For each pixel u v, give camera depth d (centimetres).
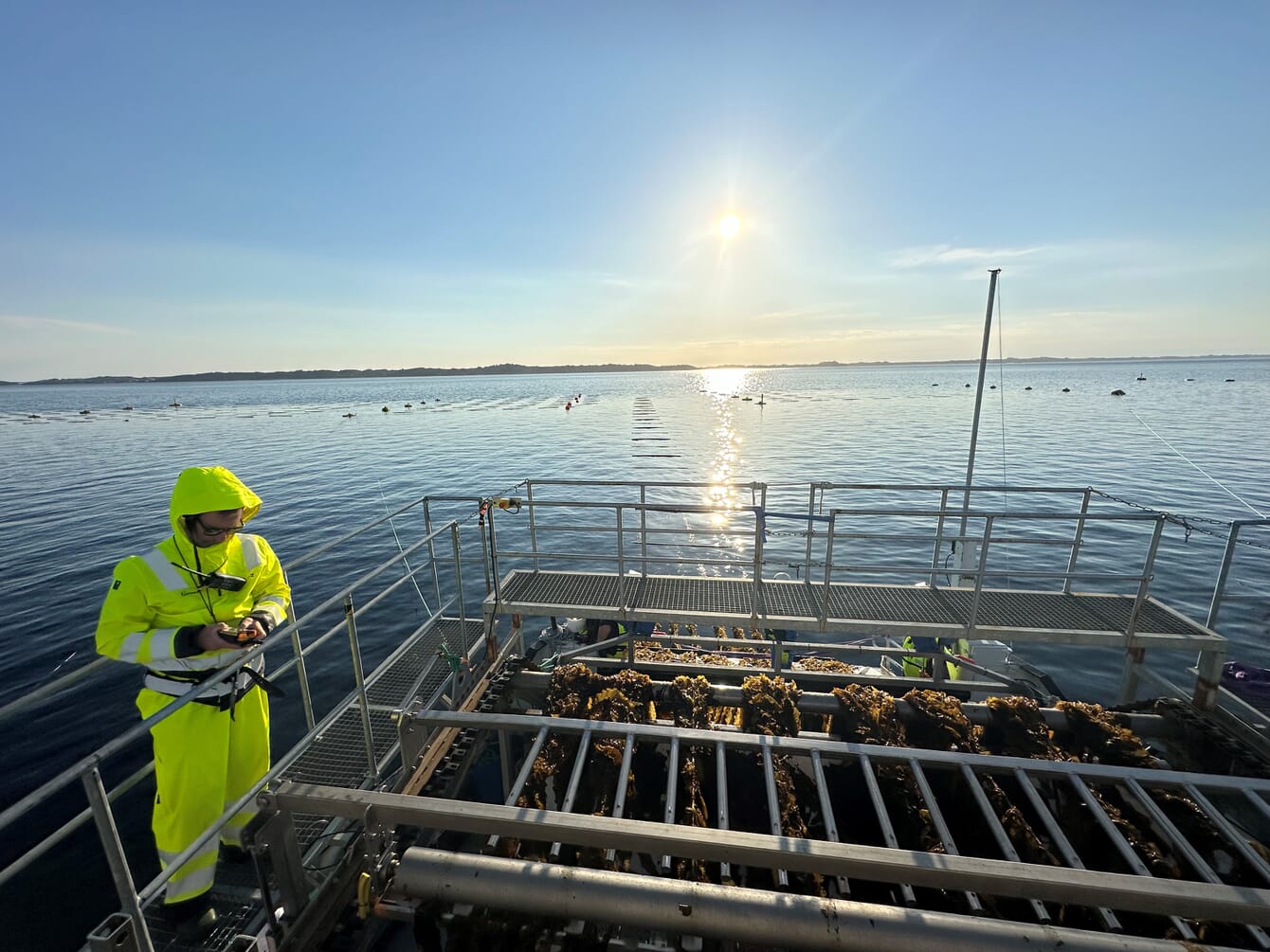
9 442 4206
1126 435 3638
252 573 312
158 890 225
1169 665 945
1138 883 241
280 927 290
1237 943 288
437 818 278
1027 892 246
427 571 1449
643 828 268
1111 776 347
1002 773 390
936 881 248
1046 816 328
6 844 607
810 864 255
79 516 1938
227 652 291
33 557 1518
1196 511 1831
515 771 559
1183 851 320
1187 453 2914
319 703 860
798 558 1451
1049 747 444
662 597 646
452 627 628
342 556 1547
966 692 636
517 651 655
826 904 244
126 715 827
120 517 1917
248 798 277
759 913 244
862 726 474
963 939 229
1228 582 1273
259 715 316
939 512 565
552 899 259
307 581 1387
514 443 3759
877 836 412
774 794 343
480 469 2828
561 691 514
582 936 273
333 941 314
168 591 279
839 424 4528
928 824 366
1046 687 664
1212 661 524
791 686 519
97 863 574
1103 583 1280
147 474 2758
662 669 662
